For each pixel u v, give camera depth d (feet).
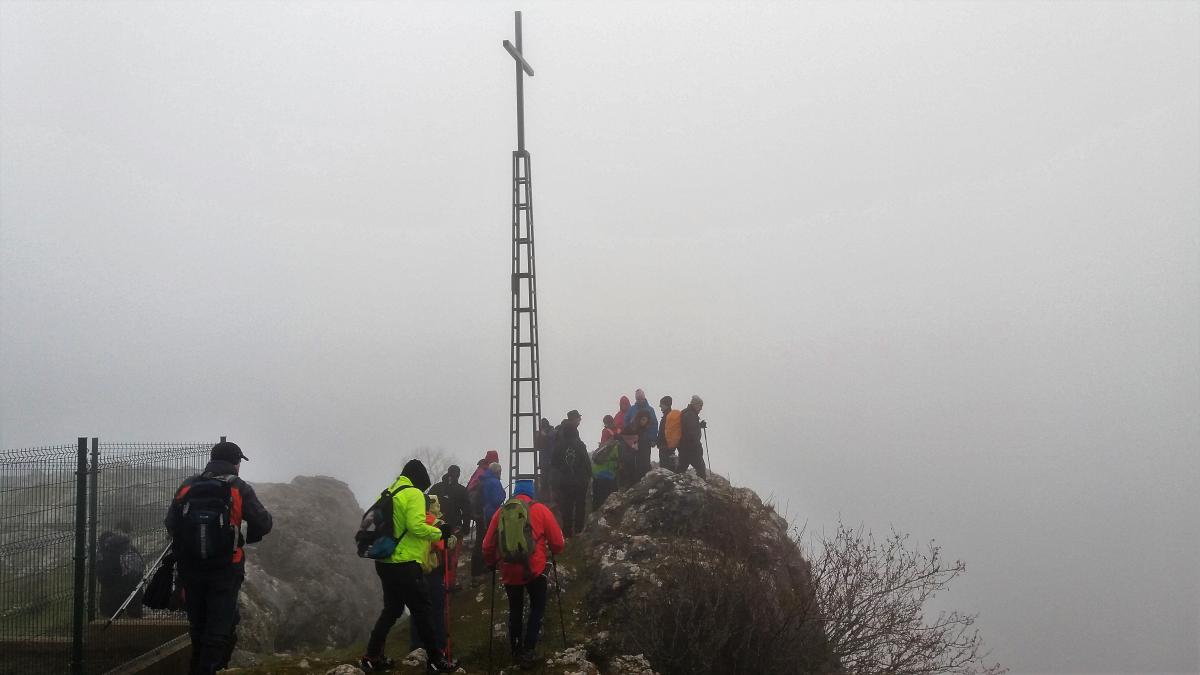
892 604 37.45
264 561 71.72
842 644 36.60
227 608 27.12
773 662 35.01
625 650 36.11
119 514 34.73
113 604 33.73
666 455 59.93
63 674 30.76
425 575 32.76
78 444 31.91
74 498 31.81
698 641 34.91
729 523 44.27
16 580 29.14
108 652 32.96
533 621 31.40
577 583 43.29
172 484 38.01
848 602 37.01
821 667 35.83
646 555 42.88
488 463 47.88
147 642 35.32
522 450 53.83
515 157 55.26
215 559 26.76
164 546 37.11
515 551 30.76
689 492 46.34
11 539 29.07
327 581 72.79
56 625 30.58
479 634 40.45
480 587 45.98
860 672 36.19
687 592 36.06
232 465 27.89
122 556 33.99
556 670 31.58
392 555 28.68
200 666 26.50
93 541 32.76
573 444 49.70
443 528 29.81
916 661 36.27
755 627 35.50
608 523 47.98
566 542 48.73
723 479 53.11
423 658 32.14
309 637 66.44
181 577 27.20
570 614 40.75
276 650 60.34
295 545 74.74
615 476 55.36
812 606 37.14
